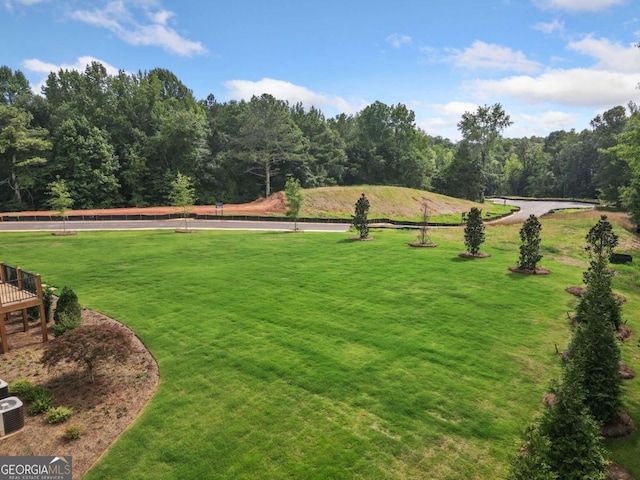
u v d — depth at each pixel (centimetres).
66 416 960
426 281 1986
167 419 941
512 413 948
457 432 884
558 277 2053
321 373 1129
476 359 1205
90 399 1038
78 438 894
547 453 664
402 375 1116
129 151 6231
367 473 773
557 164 11081
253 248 2872
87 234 3438
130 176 6100
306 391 1044
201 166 6581
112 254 2625
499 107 8706
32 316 1548
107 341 1100
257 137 6456
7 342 1351
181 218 4609
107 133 6088
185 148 6506
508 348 1276
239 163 6862
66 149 5675
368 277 2066
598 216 4062
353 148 8350
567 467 651
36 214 4475
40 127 5909
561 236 3098
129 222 4256
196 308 1634
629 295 1891
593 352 927
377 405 982
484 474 769
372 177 8431
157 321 1508
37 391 1048
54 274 2136
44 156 5681
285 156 6644
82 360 1103
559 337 1355
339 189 6012
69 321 1380
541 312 1573
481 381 1086
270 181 7138
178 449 845
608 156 6331
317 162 7725
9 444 880
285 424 916
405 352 1248
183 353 1261
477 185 8456
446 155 13175
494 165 12281
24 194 5834
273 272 2177
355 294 1795
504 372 1132
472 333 1384
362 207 3253
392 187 6656
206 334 1392
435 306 1639
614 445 851
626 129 7269
